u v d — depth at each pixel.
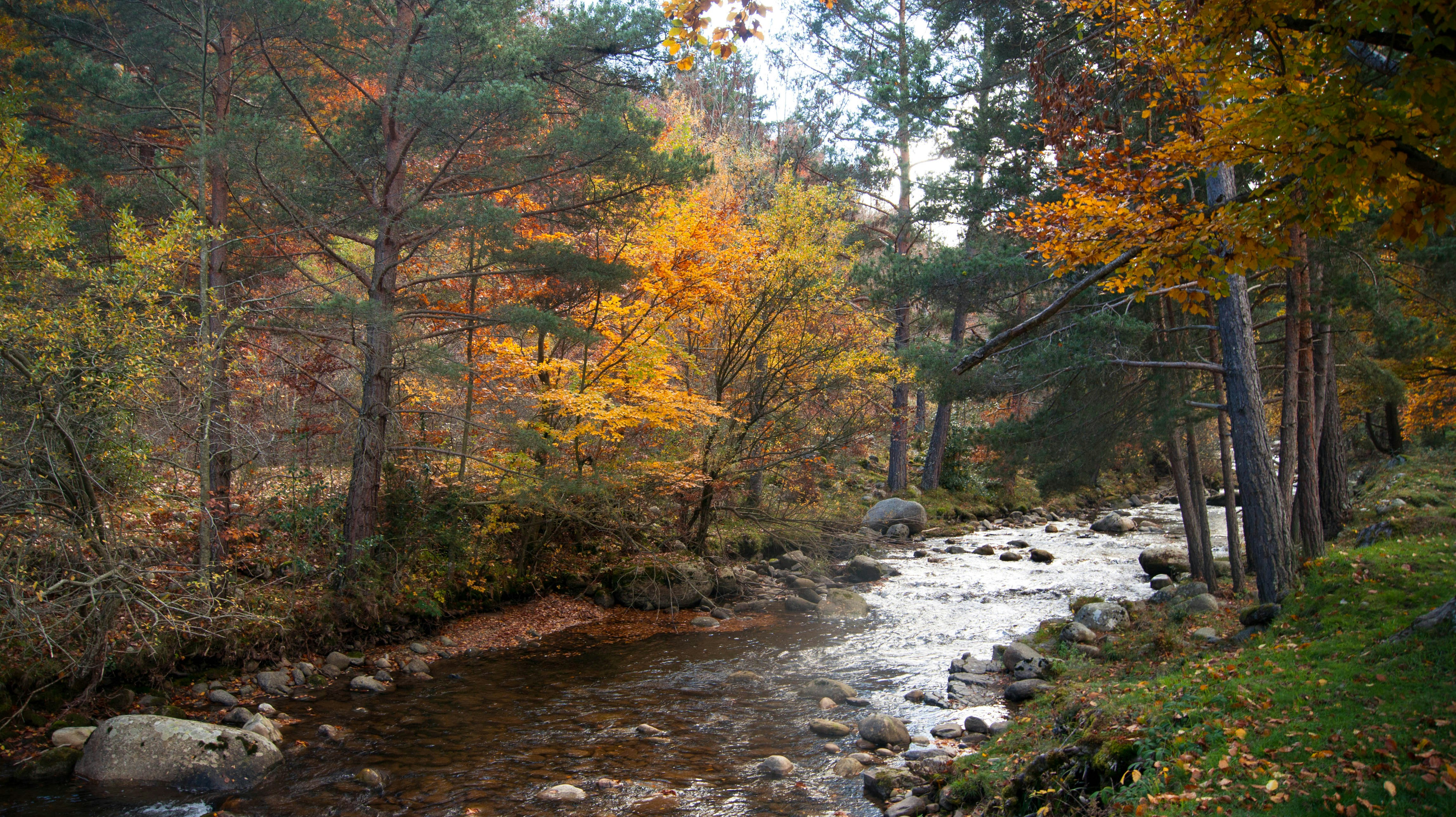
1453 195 5.50
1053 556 21.83
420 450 14.41
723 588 17.64
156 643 10.28
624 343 16.52
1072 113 8.95
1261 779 5.36
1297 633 9.36
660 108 29.62
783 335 18.89
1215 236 6.66
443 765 8.98
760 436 18.97
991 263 16.77
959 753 8.99
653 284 15.80
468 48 12.16
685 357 17.36
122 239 9.42
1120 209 7.54
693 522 18.98
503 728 10.16
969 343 17.73
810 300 18.44
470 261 16.06
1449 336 16.53
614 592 17.33
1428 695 6.15
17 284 9.21
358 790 8.30
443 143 13.00
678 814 7.79
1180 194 12.64
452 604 14.99
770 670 12.76
